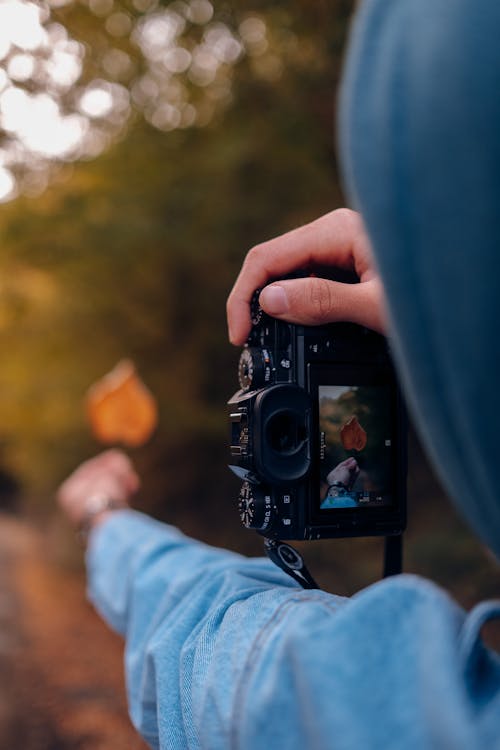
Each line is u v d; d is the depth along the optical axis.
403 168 0.25
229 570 0.52
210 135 4.14
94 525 0.76
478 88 0.24
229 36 3.11
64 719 3.54
